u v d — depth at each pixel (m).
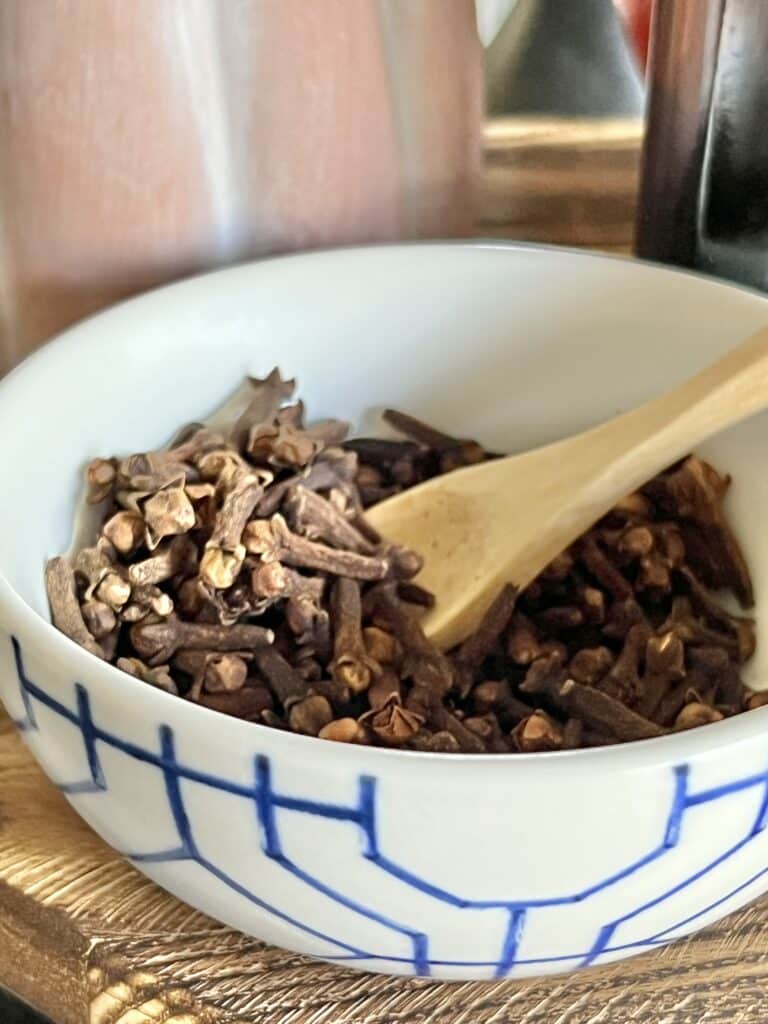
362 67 0.18
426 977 0.13
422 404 0.19
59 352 0.16
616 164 0.23
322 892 0.11
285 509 0.17
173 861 0.12
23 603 0.12
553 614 0.17
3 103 0.17
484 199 0.23
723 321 0.18
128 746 0.11
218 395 0.18
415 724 0.14
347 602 0.16
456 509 0.17
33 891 0.15
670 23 0.19
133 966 0.14
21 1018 0.17
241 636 0.16
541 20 0.23
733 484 0.18
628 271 0.18
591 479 0.16
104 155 0.17
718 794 0.11
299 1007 0.13
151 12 0.17
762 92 0.18
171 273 0.19
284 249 0.19
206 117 0.18
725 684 0.16
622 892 0.11
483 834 0.10
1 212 0.18
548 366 0.19
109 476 0.16
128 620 0.16
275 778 0.11
